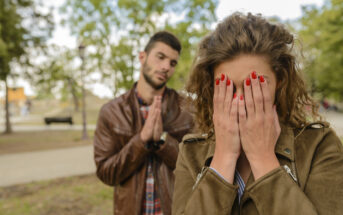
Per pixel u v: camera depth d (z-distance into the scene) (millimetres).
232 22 828
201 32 6926
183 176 1005
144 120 1782
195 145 1041
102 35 6926
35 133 18094
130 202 1622
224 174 826
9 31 12766
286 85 841
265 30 799
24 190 5164
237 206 848
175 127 1714
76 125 25359
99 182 5535
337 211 705
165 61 1705
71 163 7660
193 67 965
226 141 831
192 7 6785
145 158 1647
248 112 787
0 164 7848
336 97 27594
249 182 826
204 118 1002
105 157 1677
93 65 8047
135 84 1874
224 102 822
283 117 887
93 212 3988
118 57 6746
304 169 790
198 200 830
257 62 773
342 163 767
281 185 754
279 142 844
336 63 20312
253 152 796
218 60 800
